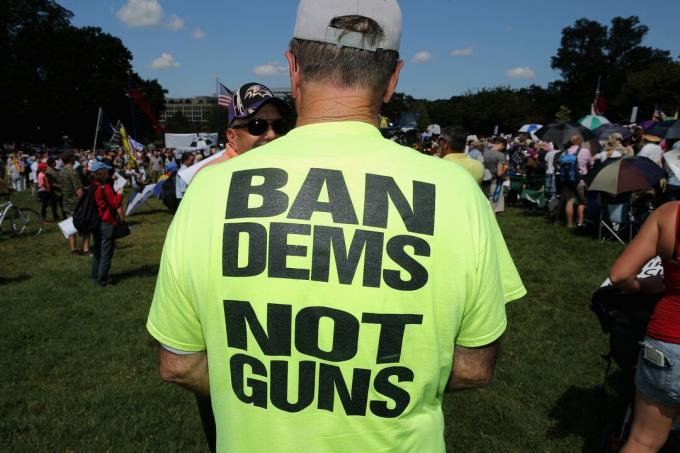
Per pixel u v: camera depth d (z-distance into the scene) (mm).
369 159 896
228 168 932
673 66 52969
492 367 968
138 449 2873
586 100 72625
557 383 3445
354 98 937
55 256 8227
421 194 880
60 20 55281
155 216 12688
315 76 936
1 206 10305
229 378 899
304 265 847
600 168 7086
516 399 3262
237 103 2746
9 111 49594
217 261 878
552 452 2746
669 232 1825
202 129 100500
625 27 75438
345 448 871
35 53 51312
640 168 6754
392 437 875
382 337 849
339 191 870
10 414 3248
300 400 867
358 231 851
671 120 10109
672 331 1816
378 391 861
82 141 54938
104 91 52719
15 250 8742
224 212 888
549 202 10203
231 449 913
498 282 932
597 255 7082
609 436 2467
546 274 6223
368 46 918
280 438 874
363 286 843
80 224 5980
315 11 926
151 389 3553
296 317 849
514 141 16219
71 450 2879
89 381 3699
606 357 2461
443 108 65500
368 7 926
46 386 3629
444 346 894
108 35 56094
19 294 5922
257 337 863
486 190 11164
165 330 958
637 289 2059
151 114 19812
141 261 7734
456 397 3283
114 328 4777
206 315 900
